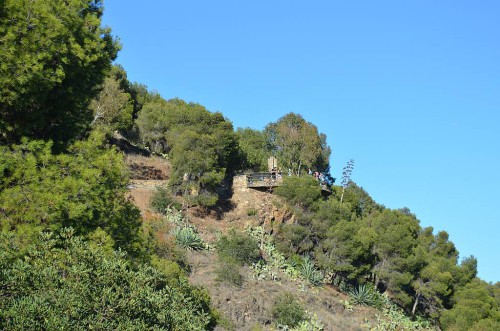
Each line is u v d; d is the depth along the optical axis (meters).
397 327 36.09
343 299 36.59
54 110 18.36
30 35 15.37
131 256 18.39
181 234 34.00
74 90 18.41
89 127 21.34
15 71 14.98
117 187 18.00
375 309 37.28
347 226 39.00
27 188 14.88
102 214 17.06
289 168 53.97
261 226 39.78
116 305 12.60
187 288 24.48
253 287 32.06
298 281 35.62
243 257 34.66
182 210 38.41
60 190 15.29
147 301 14.01
